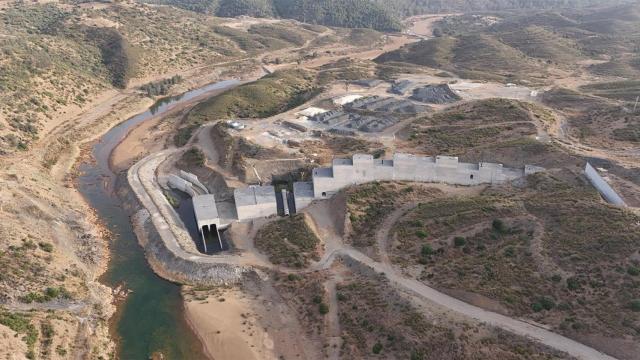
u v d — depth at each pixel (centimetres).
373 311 8506
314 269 10138
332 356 8069
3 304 8356
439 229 10169
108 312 9331
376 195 12069
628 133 13688
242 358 8375
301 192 12731
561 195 10662
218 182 13988
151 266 10850
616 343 6950
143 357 8438
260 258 10781
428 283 8800
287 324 8962
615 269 7994
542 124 14675
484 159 13412
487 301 8025
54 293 8919
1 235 9819
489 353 7050
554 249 8688
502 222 9725
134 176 14512
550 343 7119
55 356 7575
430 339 7506
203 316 9269
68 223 11875
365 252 10225
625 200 10294
